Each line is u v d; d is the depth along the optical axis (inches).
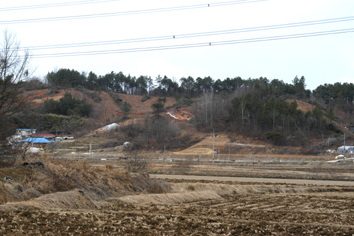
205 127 4783.5
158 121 4773.6
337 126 4714.6
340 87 7332.7
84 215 578.6
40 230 461.1
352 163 2490.2
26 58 1046.4
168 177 1715.1
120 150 3722.9
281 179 1676.9
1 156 959.0
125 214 620.7
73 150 3523.6
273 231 525.0
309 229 545.0
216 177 1755.7
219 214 689.0
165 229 512.4
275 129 4421.8
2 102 981.2
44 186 774.5
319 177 1700.3
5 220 496.7
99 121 5757.9
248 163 2613.2
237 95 6067.9
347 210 810.8
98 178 941.2
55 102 5610.2
